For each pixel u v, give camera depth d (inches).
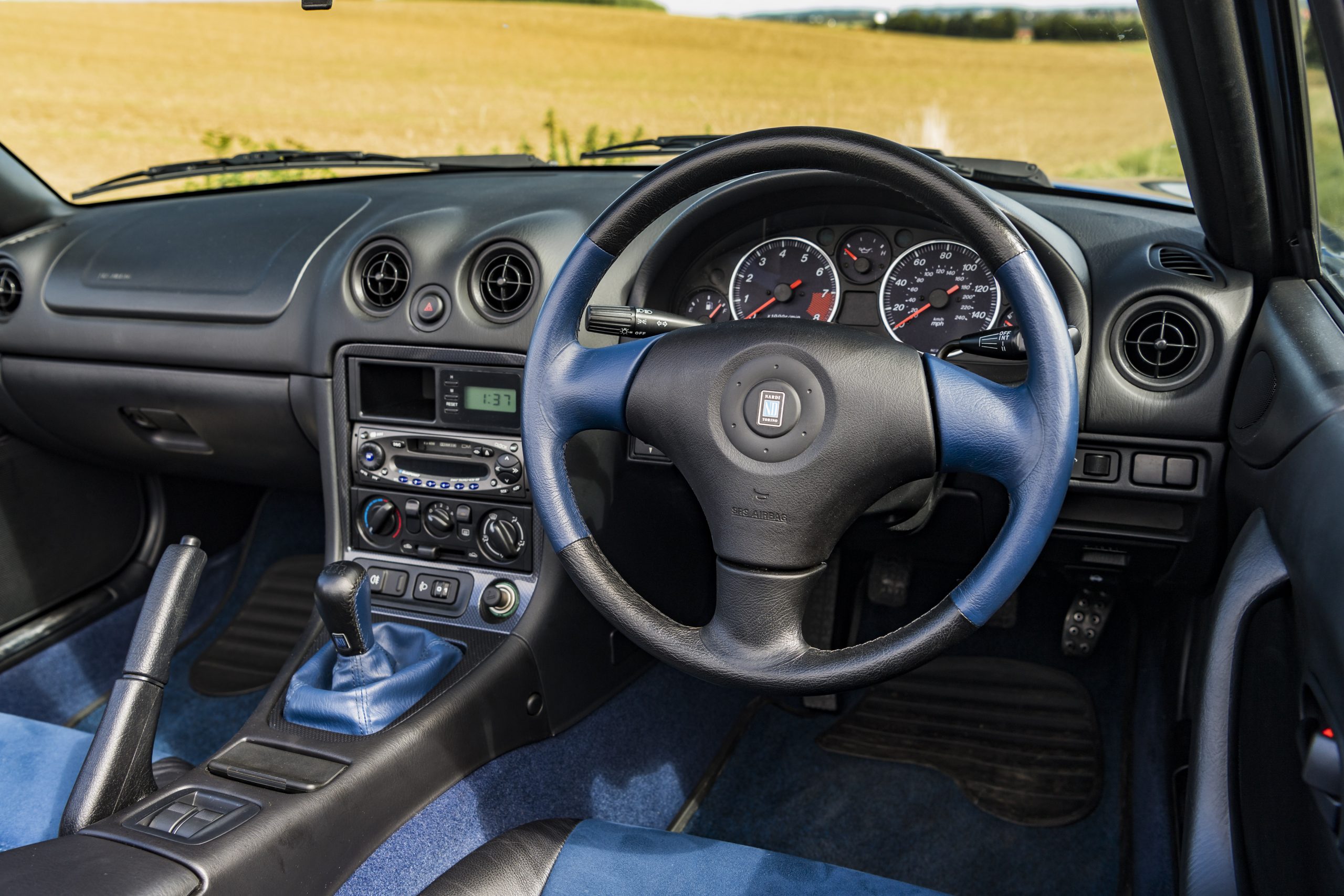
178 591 47.6
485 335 60.1
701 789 73.9
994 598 39.0
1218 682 45.6
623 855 45.8
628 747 68.1
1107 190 63.1
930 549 67.0
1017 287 38.3
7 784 48.7
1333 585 34.1
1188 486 56.1
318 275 67.1
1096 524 60.2
